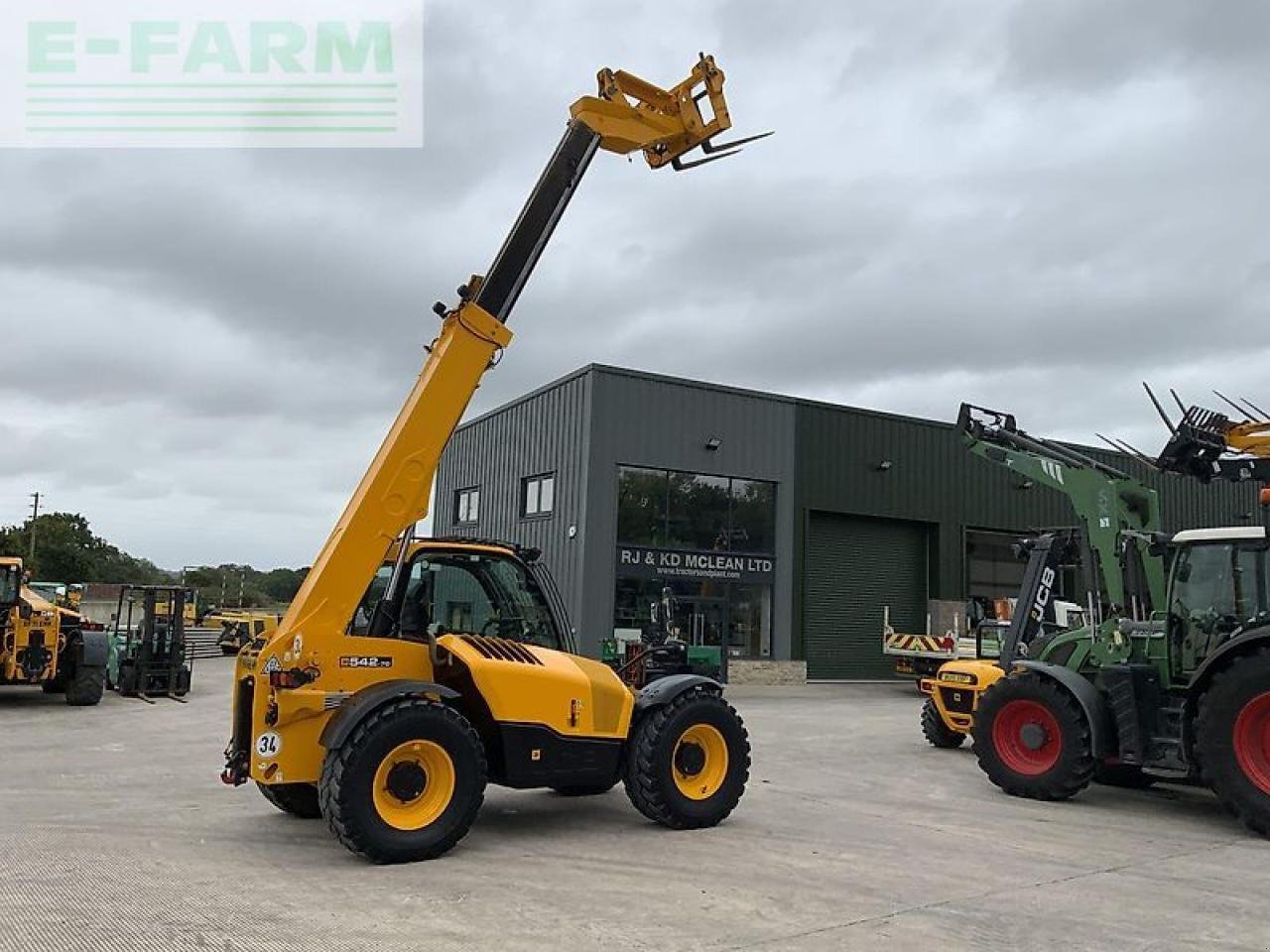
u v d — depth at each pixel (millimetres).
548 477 24000
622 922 5082
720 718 7629
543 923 5043
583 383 22766
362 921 5020
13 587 16469
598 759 7172
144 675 18547
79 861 6234
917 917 5277
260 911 5176
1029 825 7902
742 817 7934
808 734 14156
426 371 7195
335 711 6512
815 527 26172
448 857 6426
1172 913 5473
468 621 7391
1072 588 14836
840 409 26047
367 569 6762
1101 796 9375
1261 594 8344
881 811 8352
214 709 16562
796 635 24859
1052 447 11094
